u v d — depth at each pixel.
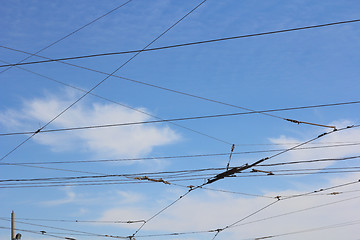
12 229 34.56
